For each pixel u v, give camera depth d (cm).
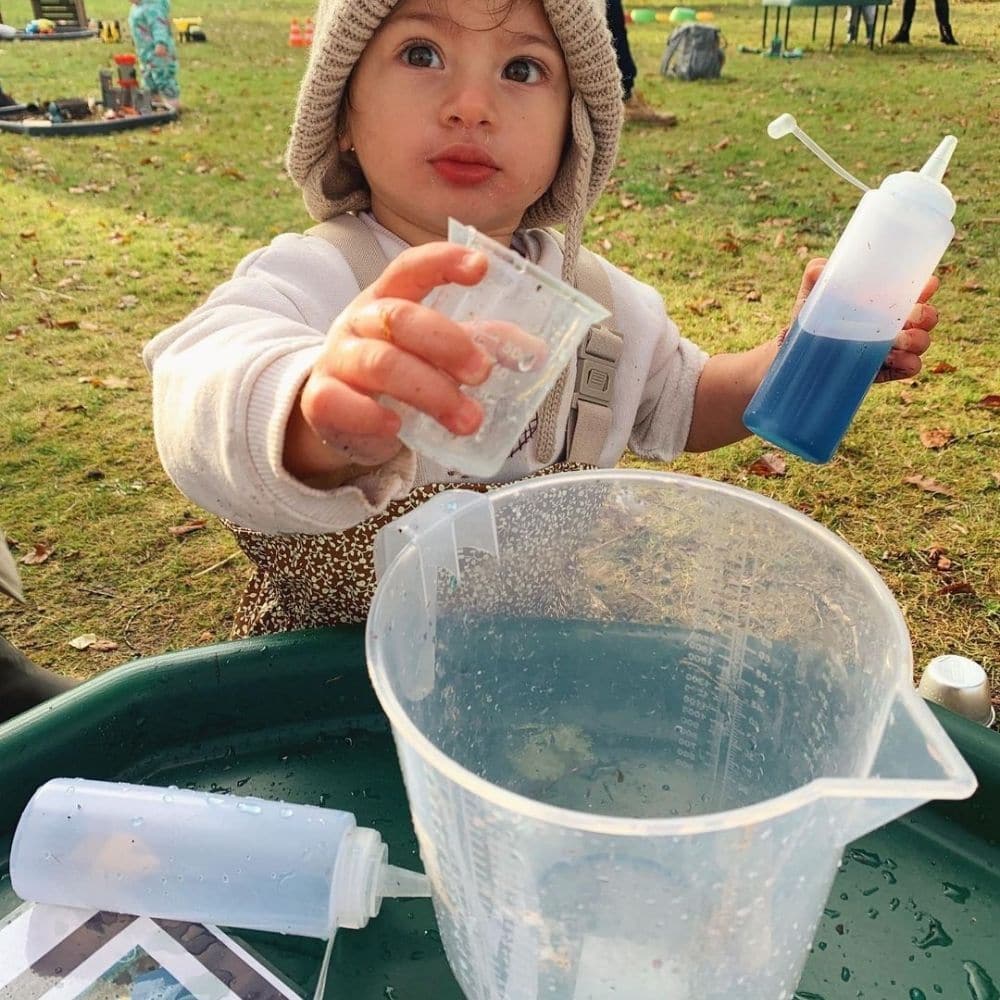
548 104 67
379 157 66
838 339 53
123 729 49
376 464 42
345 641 53
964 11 641
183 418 47
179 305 207
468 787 30
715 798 46
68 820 41
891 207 51
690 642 47
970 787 28
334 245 69
